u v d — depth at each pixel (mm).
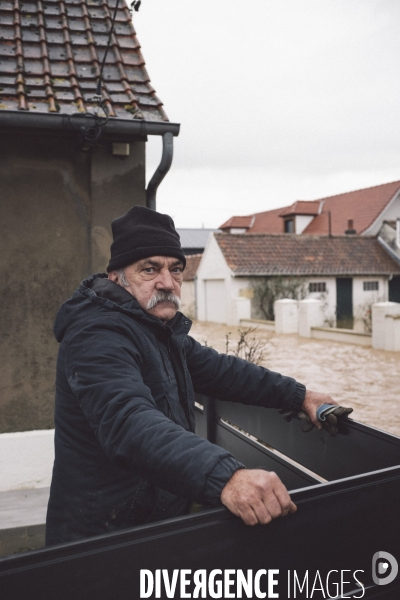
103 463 1520
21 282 4086
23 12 4695
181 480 1169
